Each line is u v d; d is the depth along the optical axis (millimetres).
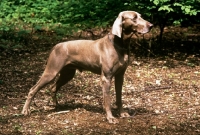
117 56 3990
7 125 4051
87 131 3900
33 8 9133
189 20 6543
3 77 5625
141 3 6090
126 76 5629
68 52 4195
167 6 5746
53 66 4219
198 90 5051
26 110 4301
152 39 7473
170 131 3912
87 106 4578
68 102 4723
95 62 4082
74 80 5531
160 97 4844
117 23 3922
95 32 8125
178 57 6504
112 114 4340
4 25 8086
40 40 7551
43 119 4195
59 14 8500
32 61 6363
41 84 4266
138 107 4543
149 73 5746
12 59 6449
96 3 7355
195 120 4160
